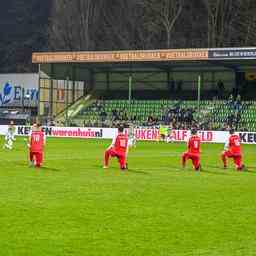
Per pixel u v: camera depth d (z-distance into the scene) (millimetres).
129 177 37406
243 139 90188
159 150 69125
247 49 91375
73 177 36625
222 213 24125
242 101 106188
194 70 112000
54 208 24438
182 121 103375
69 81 117188
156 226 21344
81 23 142750
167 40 136375
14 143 79062
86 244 18578
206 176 39375
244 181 36469
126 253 17625
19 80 122125
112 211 24078
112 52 99812
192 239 19516
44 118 109625
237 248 18484
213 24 134125
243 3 133375
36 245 18297
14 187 30922
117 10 143875
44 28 170500
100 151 63469
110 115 111188
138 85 116688
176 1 138625
